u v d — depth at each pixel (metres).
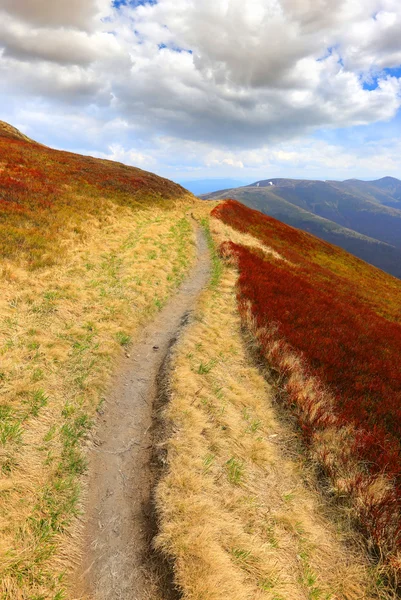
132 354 8.77
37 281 10.20
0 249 11.38
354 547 4.85
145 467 5.46
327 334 12.12
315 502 5.52
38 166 29.47
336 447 6.55
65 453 5.13
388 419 7.87
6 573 3.45
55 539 3.96
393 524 5.01
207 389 7.55
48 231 14.98
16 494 4.23
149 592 3.71
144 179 42.06
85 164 39.00
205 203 52.06
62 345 7.61
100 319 9.38
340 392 8.53
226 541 4.36
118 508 4.65
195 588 3.67
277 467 6.06
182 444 5.68
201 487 5.01
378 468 6.13
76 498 4.50
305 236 48.38
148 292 12.39
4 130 54.78
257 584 4.00
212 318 11.66
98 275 12.39
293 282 18.05
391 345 13.27
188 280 16.00
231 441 6.27
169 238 21.69
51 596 3.46
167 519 4.42
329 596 4.11
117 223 21.17
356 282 31.69
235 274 17.55
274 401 8.04
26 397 5.82
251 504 5.08
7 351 6.72
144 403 7.02
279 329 11.40
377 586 4.33
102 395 6.75
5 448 4.72
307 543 4.74
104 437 5.85
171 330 10.74
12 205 16.69
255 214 48.69
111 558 3.99
